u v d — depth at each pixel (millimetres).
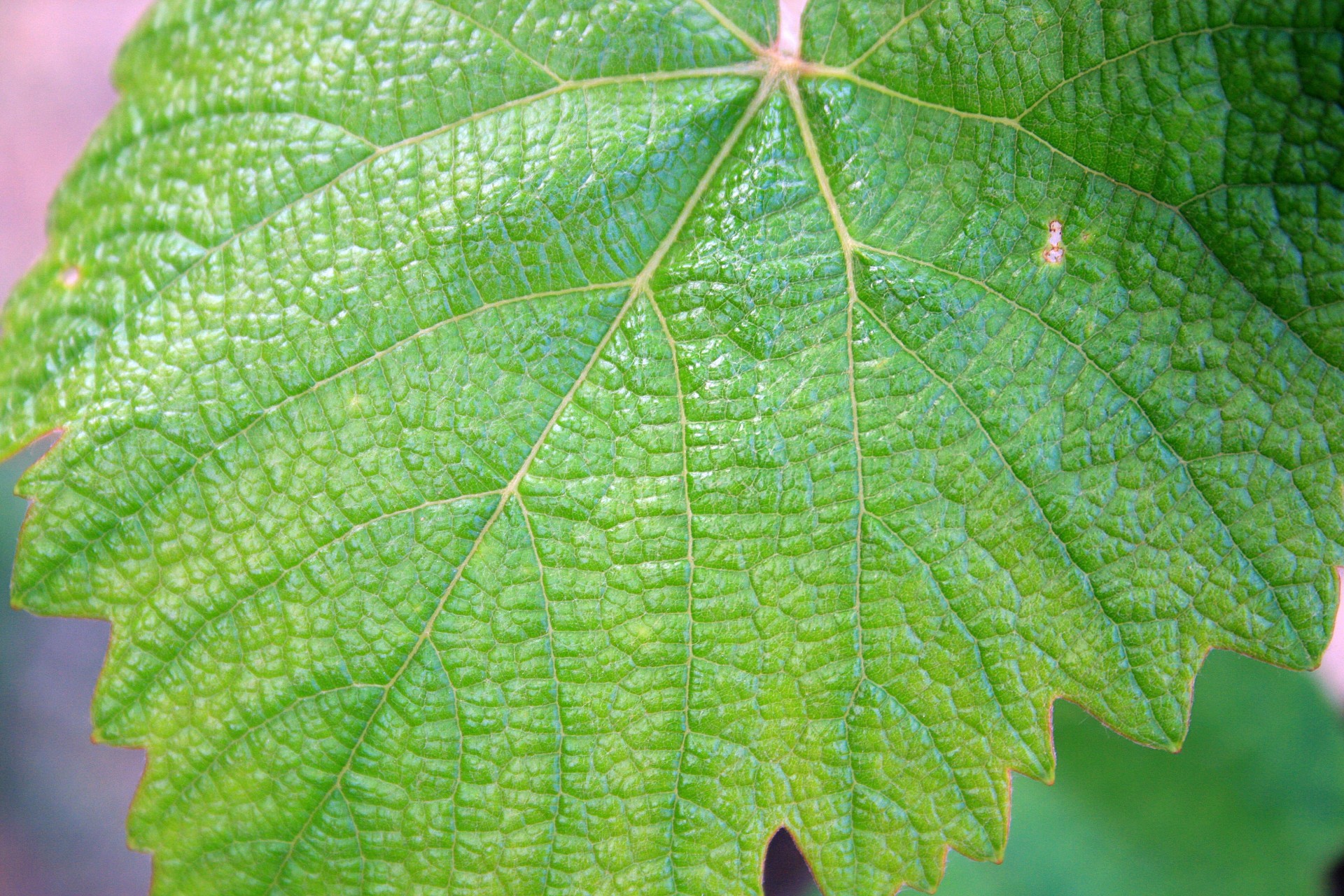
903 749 363
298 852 364
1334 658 420
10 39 604
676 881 364
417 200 363
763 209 363
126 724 363
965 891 406
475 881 364
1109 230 357
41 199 599
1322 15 348
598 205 363
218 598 363
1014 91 358
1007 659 361
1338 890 404
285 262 364
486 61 363
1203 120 353
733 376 363
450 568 363
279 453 363
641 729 364
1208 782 411
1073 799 412
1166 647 359
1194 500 358
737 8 363
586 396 364
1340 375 354
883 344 362
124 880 616
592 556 363
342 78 364
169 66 369
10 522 579
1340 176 351
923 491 362
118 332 365
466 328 363
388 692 364
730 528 363
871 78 362
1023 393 360
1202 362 357
